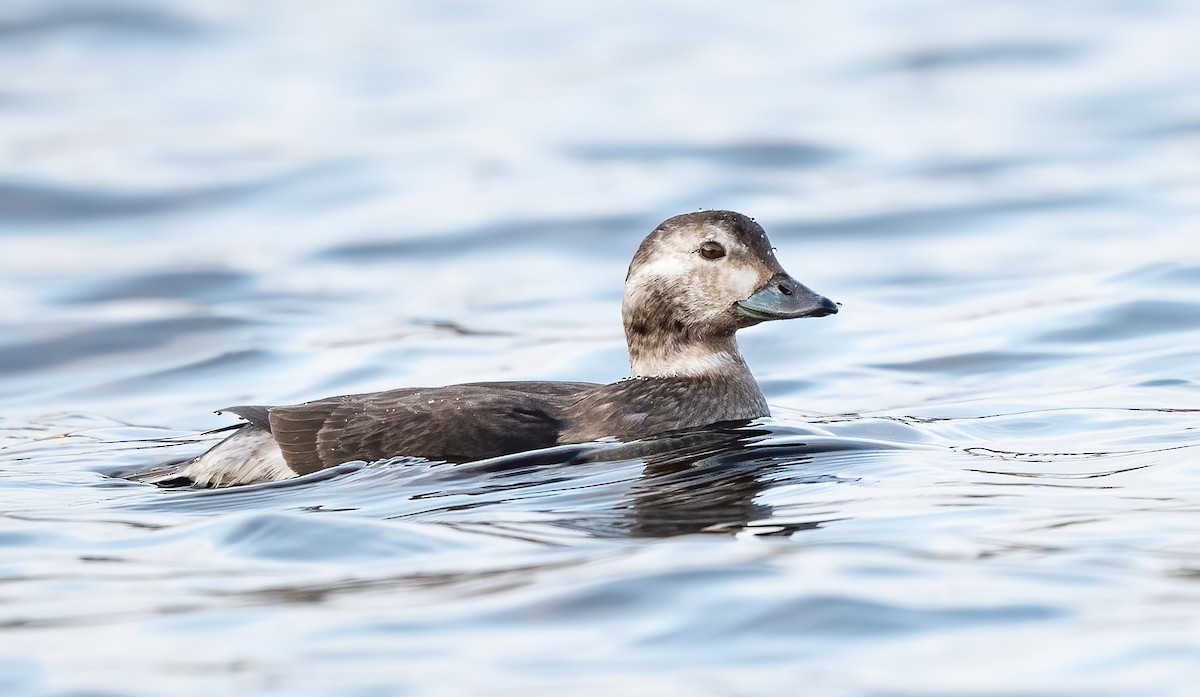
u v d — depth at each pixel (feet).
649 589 22.15
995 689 18.80
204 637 21.31
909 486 28.53
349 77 101.96
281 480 31.01
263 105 93.81
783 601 21.48
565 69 102.53
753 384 35.65
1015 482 28.71
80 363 49.24
